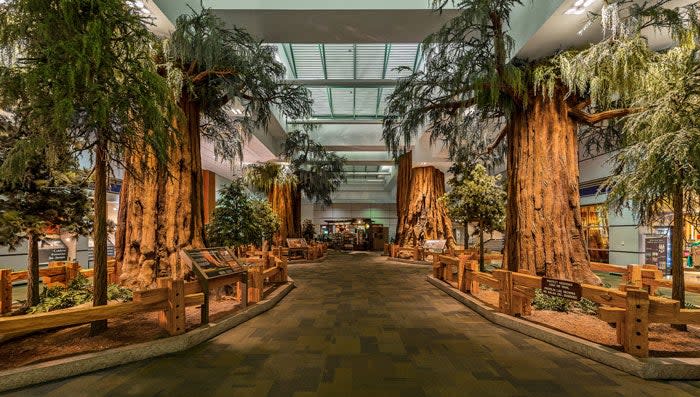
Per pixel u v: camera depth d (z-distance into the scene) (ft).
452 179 41.09
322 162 66.74
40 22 12.41
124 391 10.88
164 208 22.90
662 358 12.17
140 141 17.17
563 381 11.57
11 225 17.08
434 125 28.25
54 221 19.93
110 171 16.33
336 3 26.22
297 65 49.73
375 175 117.80
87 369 12.11
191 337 14.82
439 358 13.71
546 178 24.16
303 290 30.60
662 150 14.43
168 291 14.88
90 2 13.17
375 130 67.46
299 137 60.39
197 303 16.17
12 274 20.35
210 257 18.81
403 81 25.52
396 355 14.06
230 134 30.07
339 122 63.87
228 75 24.31
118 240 23.07
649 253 37.01
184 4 25.80
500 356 13.88
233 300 22.71
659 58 17.95
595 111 26.71
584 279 22.95
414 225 67.56
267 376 12.02
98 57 12.50
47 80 12.21
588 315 18.51
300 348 14.88
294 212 73.41
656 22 18.30
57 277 23.49
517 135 25.94
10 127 17.29
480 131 31.68
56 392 10.77
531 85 24.61
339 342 15.70
